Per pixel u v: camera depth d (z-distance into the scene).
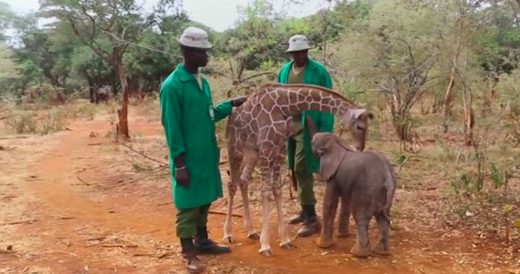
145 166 9.70
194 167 4.74
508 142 10.59
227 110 5.27
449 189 7.17
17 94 36.28
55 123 17.98
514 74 12.33
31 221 6.52
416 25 13.20
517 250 5.12
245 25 15.47
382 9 13.79
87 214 6.87
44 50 41.88
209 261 5.00
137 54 31.31
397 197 6.89
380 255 5.01
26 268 4.89
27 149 12.73
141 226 6.29
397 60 13.03
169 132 4.63
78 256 5.23
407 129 11.75
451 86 12.97
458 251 5.13
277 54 15.32
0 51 32.56
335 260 4.95
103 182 8.75
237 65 14.76
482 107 12.48
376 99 13.91
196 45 4.65
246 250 5.27
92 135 15.12
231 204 5.50
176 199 4.75
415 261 4.90
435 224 5.85
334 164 5.01
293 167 5.87
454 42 12.59
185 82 4.67
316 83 5.80
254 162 5.31
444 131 12.84
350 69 14.20
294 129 5.68
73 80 37.84
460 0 12.07
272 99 5.14
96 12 15.12
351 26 15.45
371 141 11.61
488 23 12.88
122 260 5.12
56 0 16.28
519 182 7.55
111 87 33.97
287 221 6.10
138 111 23.84
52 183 8.82
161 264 5.01
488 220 5.91
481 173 7.43
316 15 16.22
